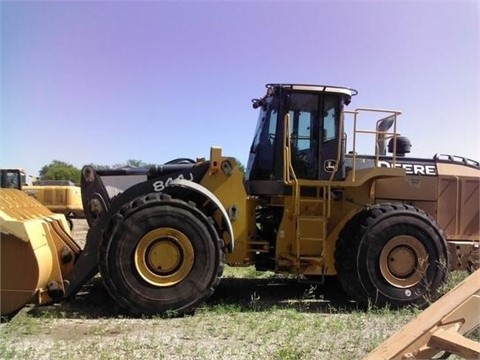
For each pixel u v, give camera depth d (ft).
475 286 11.05
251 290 25.07
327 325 18.11
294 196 22.63
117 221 19.31
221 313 19.79
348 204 23.72
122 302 19.10
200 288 19.54
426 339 9.96
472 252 24.32
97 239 20.12
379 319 19.43
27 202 21.63
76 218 59.72
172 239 19.56
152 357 14.29
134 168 22.43
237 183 21.83
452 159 25.99
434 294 21.59
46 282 19.11
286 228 22.71
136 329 17.40
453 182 25.18
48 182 62.80
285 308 21.20
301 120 23.48
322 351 15.05
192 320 18.62
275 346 15.53
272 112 23.77
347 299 23.43
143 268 19.34
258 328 17.52
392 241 21.57
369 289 21.30
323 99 23.57
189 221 19.60
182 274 19.56
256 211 23.58
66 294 19.69
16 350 14.78
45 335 16.55
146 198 19.66
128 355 14.44
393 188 24.56
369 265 21.33
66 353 14.52
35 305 20.31
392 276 21.58
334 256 22.31
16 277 18.10
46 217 21.07
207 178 21.68
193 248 19.62
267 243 22.71
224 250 20.58
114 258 19.13
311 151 23.41
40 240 18.61
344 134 23.61
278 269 22.68
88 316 19.06
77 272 19.92
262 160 23.68
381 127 24.03
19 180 45.60
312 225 22.38
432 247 21.72
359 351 15.03
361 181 22.44
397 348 9.88
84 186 21.58
